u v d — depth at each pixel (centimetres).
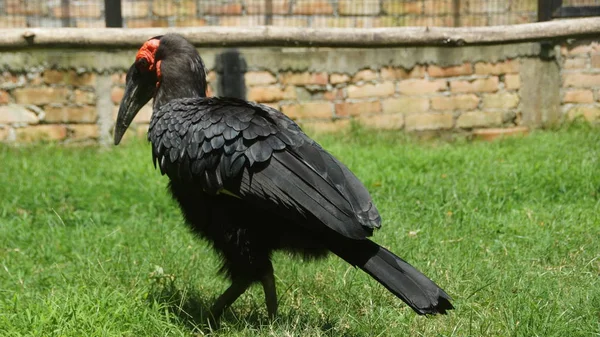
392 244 571
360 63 1034
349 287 491
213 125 411
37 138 985
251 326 438
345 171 398
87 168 854
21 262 573
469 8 1061
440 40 844
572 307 453
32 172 833
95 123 997
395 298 484
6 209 708
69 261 576
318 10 1061
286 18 1061
